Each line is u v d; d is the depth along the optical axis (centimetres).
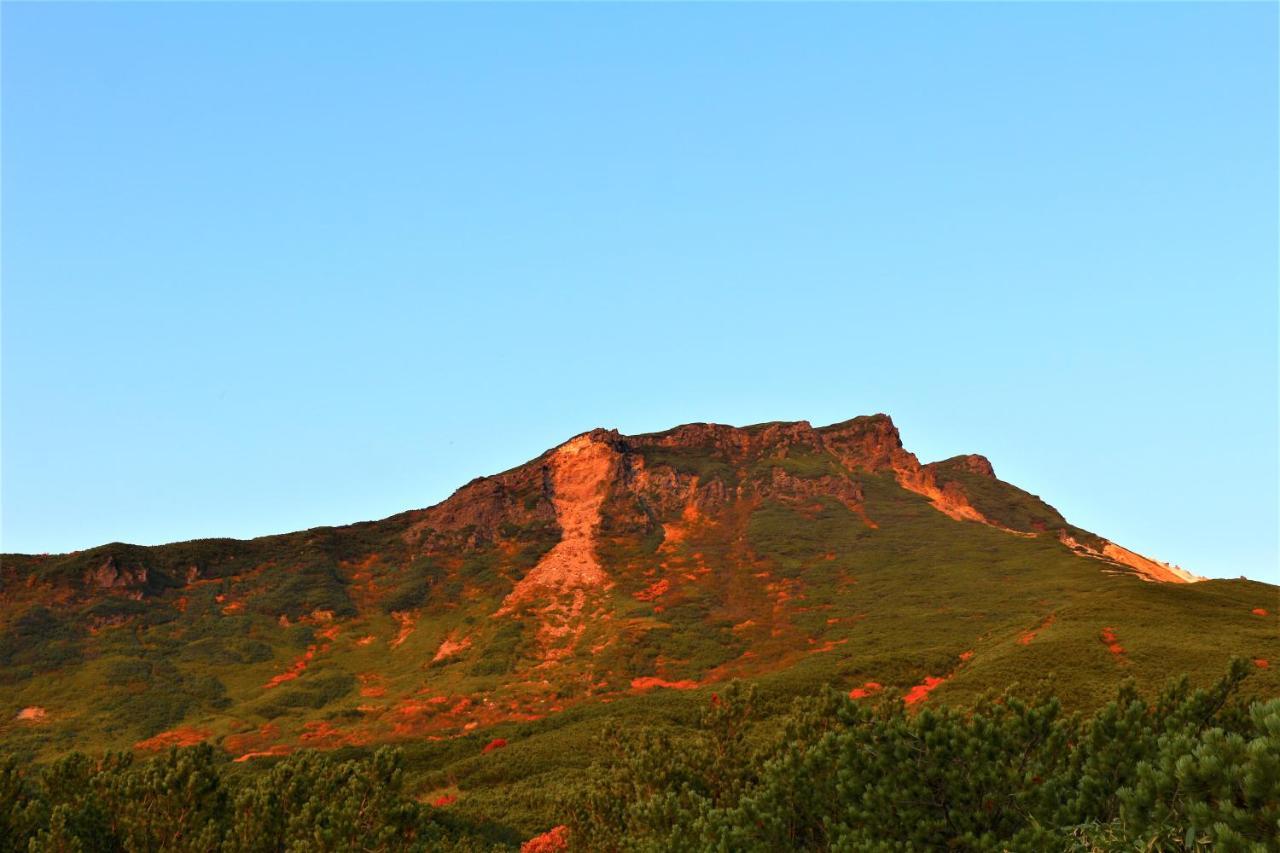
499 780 6544
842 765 1909
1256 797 1194
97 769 3622
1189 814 1262
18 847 3031
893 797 1798
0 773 3134
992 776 1784
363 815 2816
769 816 1914
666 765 2866
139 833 3059
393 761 3006
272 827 2972
